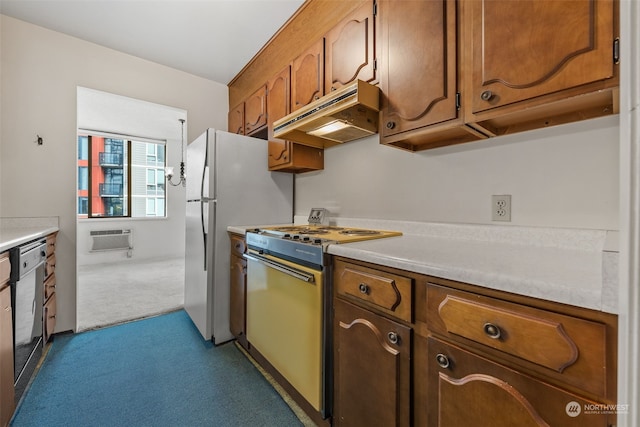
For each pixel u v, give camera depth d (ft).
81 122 13.87
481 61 3.27
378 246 3.80
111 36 7.47
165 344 6.72
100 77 7.86
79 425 4.19
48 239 6.40
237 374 5.55
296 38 6.85
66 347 6.50
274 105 7.39
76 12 6.55
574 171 3.43
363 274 3.47
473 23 3.35
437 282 2.71
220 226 6.83
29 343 5.10
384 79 4.42
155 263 15.88
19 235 4.91
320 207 7.34
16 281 4.35
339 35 5.43
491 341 2.29
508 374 2.23
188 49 8.09
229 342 6.88
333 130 5.64
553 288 1.96
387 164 5.67
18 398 4.57
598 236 3.23
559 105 3.04
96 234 15.61
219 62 8.79
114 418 4.34
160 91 8.87
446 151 4.69
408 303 2.95
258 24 7.06
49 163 7.10
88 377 5.37
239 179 7.15
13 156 6.72
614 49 2.43
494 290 2.31
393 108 4.26
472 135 4.26
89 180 15.90
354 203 6.41
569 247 3.44
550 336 1.99
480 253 3.22
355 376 3.59
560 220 3.54
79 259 15.08
